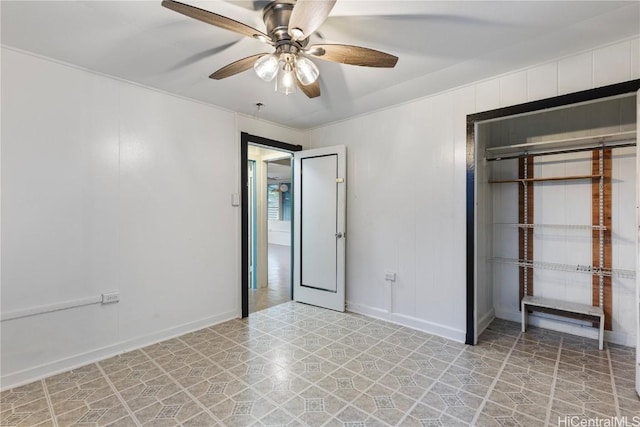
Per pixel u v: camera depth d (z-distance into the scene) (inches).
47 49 84.6
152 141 111.3
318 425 68.5
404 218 127.2
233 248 136.6
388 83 107.5
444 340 112.8
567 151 116.3
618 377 86.2
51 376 88.7
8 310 83.4
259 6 66.9
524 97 97.7
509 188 131.9
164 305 114.6
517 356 99.7
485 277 125.6
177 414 72.2
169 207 116.0
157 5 66.2
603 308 110.6
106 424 68.8
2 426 68.2
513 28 76.1
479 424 68.3
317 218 154.9
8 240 83.6
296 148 163.3
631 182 105.7
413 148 124.2
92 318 98.0
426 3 66.3
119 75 100.7
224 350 105.2
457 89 111.9
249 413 72.5
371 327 125.6
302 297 160.2
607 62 84.6
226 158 133.8
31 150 86.9
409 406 74.9
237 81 105.7
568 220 118.2
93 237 98.1
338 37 80.0
